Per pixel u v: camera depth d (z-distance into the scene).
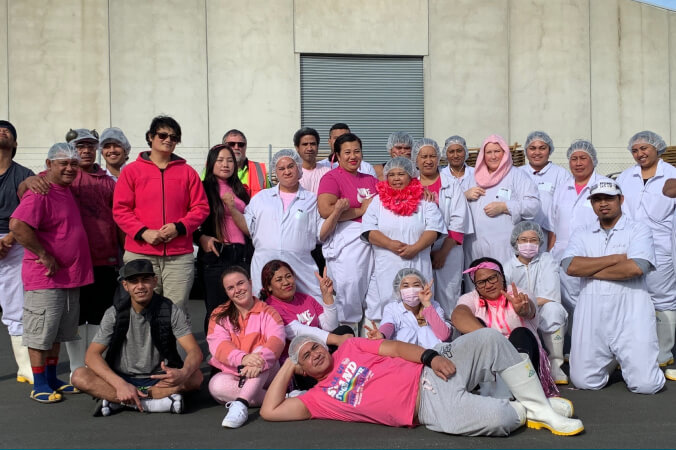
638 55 20.42
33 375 6.06
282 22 19.17
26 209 5.91
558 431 4.86
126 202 6.40
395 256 6.82
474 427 4.79
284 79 19.19
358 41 19.52
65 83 18.22
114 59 18.41
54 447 4.70
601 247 6.26
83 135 6.71
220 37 18.91
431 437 4.83
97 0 18.31
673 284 7.24
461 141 8.09
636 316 6.13
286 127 19.20
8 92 18.02
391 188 6.94
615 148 20.34
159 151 6.47
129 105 18.47
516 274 6.64
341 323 7.10
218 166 7.11
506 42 19.98
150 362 5.67
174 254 6.42
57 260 6.10
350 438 4.82
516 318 5.97
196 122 18.78
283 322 5.93
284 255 6.88
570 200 7.93
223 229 7.02
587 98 20.20
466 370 4.95
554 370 6.55
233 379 5.70
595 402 5.82
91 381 5.45
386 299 6.86
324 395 5.23
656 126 20.52
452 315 5.96
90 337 6.79
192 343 5.67
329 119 19.56
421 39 19.75
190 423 5.26
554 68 20.14
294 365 5.28
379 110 19.75
